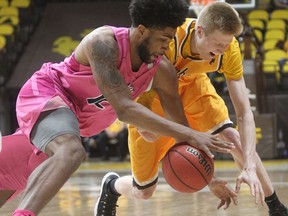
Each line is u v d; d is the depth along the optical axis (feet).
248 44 42.57
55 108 13.16
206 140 12.80
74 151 12.37
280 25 56.90
